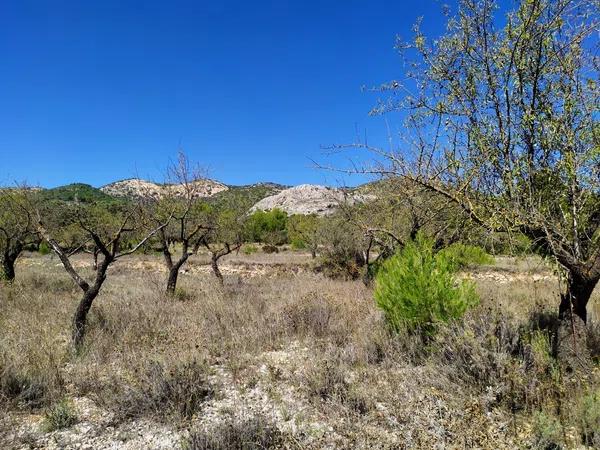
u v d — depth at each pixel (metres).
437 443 3.71
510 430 3.95
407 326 6.58
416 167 5.47
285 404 4.92
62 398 5.17
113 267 25.89
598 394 4.13
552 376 4.66
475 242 5.56
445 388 4.88
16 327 7.61
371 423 4.27
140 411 4.79
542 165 5.00
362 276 14.73
